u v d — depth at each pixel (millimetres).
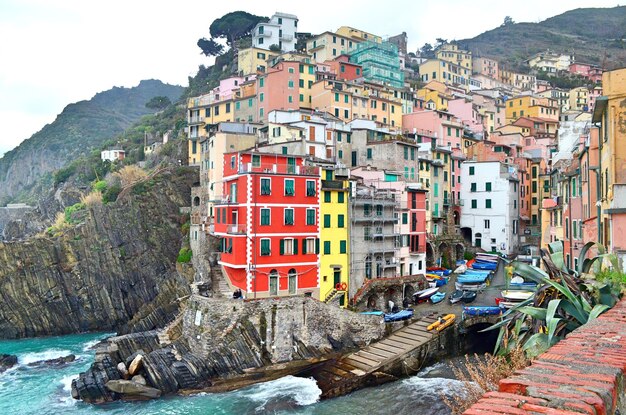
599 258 22375
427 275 76688
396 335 55469
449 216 95375
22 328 83250
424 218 79062
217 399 46812
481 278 69750
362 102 114688
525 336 21672
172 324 60438
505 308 54844
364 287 64812
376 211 70250
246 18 189250
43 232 106188
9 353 71062
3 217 170000
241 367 51562
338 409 43062
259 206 59531
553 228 65625
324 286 64312
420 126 114438
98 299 88750
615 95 35750
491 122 145250
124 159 136750
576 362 8344
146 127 163250
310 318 55500
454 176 99500
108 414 45781
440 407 41438
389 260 71562
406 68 187500
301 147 80562
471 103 130375
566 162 71750
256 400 45812
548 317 17547
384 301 67125
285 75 112562
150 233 94062
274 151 78750
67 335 84875
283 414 42625
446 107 141250
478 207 97875
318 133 88188
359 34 165250
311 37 170000
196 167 101312
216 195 84000
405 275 74312
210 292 61812
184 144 114500
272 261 60281
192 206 92375
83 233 91688
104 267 90438
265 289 59719
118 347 55219
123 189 102188
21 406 48844
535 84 198625
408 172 86750
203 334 52656
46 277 86688
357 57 149500
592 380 7324
